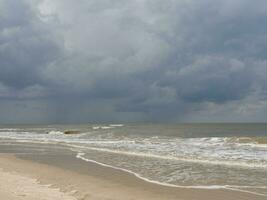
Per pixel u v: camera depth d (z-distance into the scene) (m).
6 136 53.06
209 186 13.70
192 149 25.92
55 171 17.55
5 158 23.48
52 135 52.16
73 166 19.31
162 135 45.00
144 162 20.41
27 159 22.81
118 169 18.02
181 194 12.45
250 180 14.73
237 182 14.36
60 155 24.94
